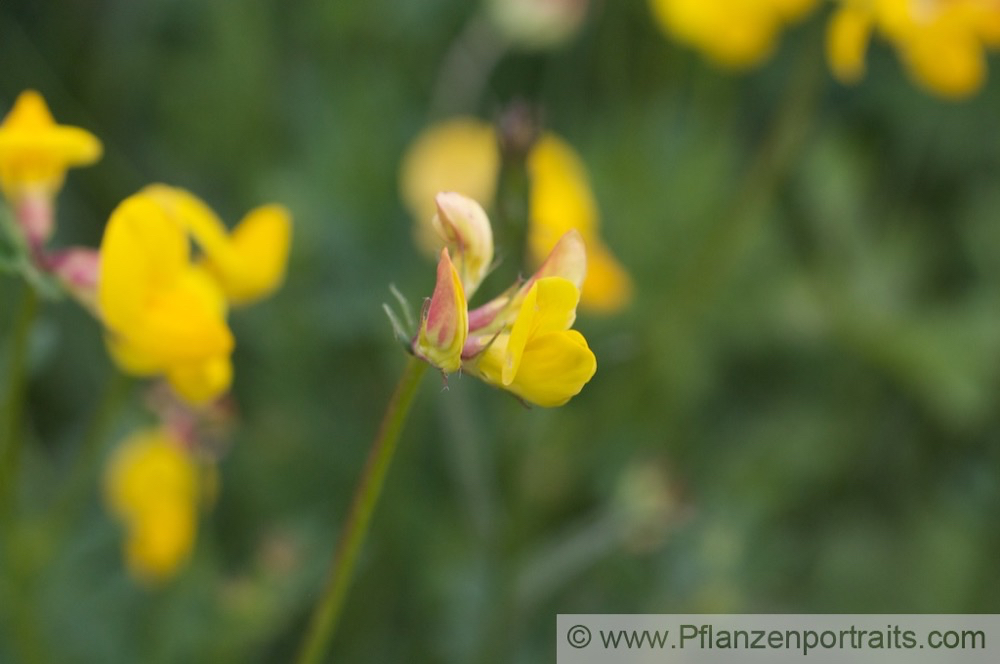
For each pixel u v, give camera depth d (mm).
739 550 645
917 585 703
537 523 669
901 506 748
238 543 678
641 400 716
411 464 692
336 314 722
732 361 764
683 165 766
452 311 439
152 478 559
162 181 808
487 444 605
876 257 786
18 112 486
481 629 601
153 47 838
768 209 785
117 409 525
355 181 751
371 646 650
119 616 586
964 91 602
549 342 440
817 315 758
